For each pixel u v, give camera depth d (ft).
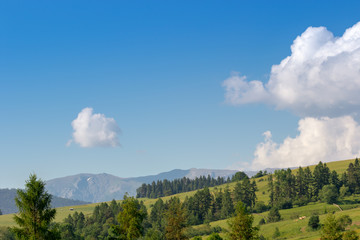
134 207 194.70
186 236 242.99
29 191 142.61
